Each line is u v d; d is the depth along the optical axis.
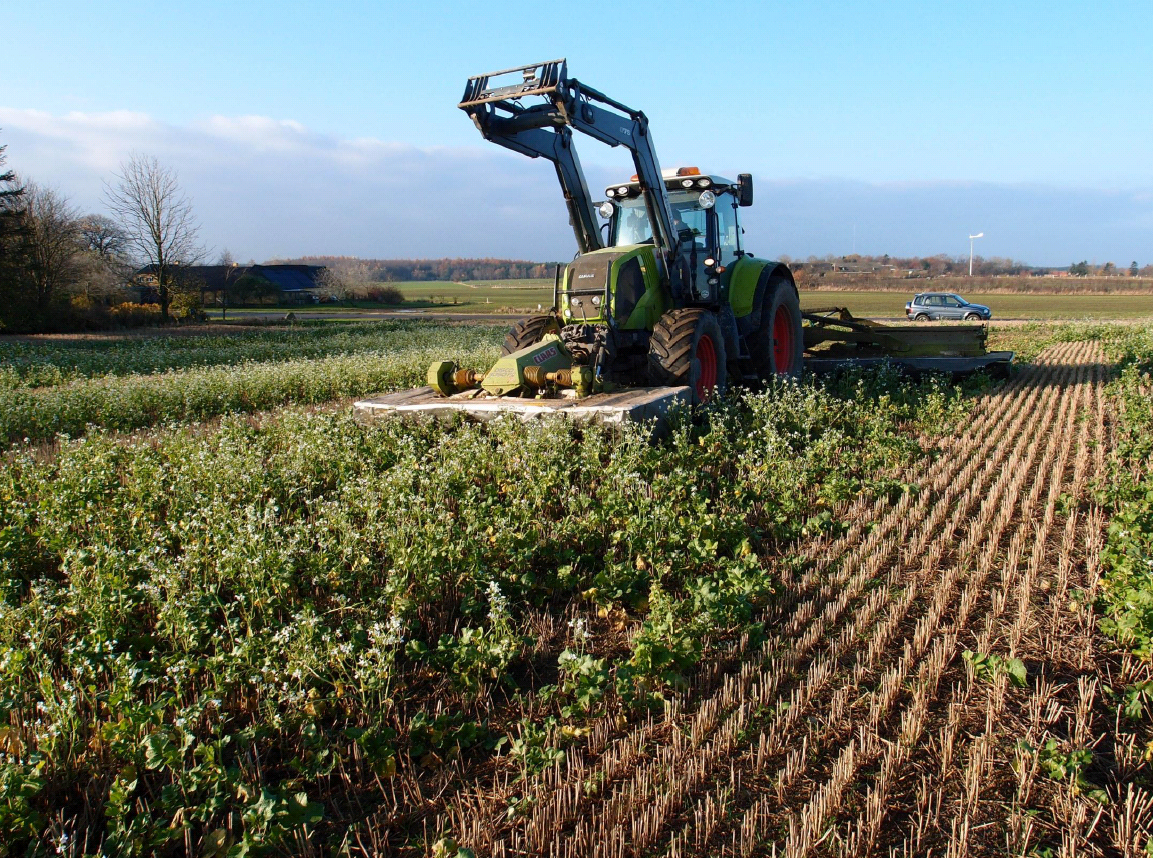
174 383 13.77
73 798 3.39
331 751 3.57
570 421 7.82
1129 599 4.31
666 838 3.04
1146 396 11.83
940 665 4.07
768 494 7.03
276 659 4.07
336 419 9.73
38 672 3.96
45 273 40.38
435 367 9.20
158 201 47.59
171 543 6.04
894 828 3.07
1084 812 3.03
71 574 5.05
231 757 3.60
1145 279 92.19
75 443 9.48
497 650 4.07
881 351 13.64
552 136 9.33
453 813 3.20
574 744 3.62
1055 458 8.32
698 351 9.48
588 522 5.95
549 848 2.99
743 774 3.38
